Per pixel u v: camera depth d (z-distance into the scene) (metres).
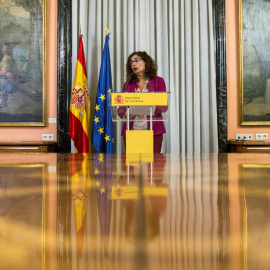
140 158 0.82
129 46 4.67
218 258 0.09
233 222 0.13
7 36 4.73
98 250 0.10
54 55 4.79
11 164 0.58
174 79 4.70
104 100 4.35
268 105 4.82
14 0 4.72
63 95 4.62
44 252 0.10
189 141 4.68
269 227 0.12
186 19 4.73
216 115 4.69
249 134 4.84
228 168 0.48
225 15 4.75
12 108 4.73
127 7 4.70
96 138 4.31
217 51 4.71
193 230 0.12
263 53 4.83
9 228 0.13
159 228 0.12
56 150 4.61
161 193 0.23
